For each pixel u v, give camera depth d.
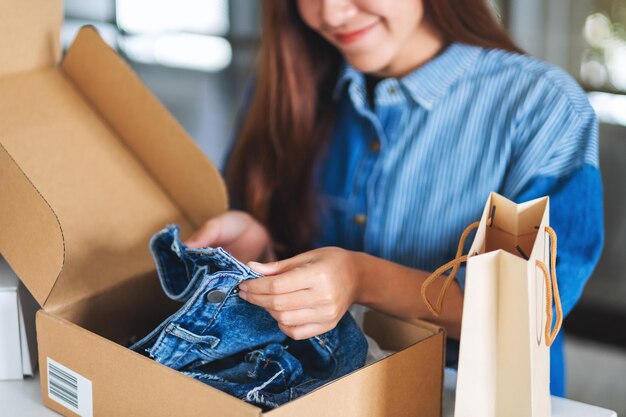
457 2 1.23
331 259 0.85
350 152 1.31
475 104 1.21
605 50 2.56
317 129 1.33
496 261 0.71
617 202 2.62
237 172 1.38
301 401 0.70
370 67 1.21
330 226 1.33
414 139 1.25
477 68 1.23
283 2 1.28
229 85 4.03
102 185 1.05
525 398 0.73
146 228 1.05
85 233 0.98
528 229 0.79
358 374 0.75
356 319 0.99
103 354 0.79
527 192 1.12
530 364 0.72
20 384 0.94
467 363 0.74
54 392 0.87
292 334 0.80
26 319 0.94
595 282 2.69
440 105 1.24
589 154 1.11
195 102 3.95
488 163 1.19
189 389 0.71
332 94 1.34
